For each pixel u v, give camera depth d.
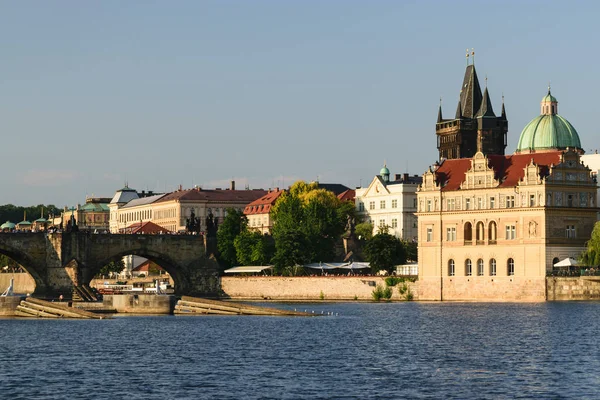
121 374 181.38
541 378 172.38
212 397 159.00
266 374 179.38
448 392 161.75
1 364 195.38
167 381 173.12
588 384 166.62
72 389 166.62
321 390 163.75
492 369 182.50
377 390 163.62
